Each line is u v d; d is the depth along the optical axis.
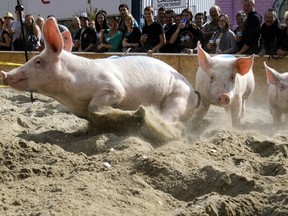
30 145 5.05
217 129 6.45
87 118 6.29
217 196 3.63
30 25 13.52
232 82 6.55
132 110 6.29
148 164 4.38
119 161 4.59
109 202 3.62
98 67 6.12
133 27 12.30
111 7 21.42
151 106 6.38
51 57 5.86
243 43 11.23
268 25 11.05
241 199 3.59
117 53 12.09
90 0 21.89
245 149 5.12
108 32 12.82
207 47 11.75
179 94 6.47
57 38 5.82
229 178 4.04
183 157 4.60
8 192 3.80
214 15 12.10
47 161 4.74
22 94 11.05
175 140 5.79
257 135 5.67
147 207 3.63
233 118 7.09
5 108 8.95
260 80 11.16
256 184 3.94
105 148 5.22
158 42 11.84
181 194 4.05
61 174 4.36
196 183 4.11
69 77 5.93
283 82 7.61
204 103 6.90
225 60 6.64
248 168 4.47
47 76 5.86
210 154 4.87
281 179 4.11
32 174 4.32
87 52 12.58
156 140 5.68
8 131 6.10
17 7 9.95
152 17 11.86
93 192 3.76
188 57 11.63
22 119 6.77
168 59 11.75
